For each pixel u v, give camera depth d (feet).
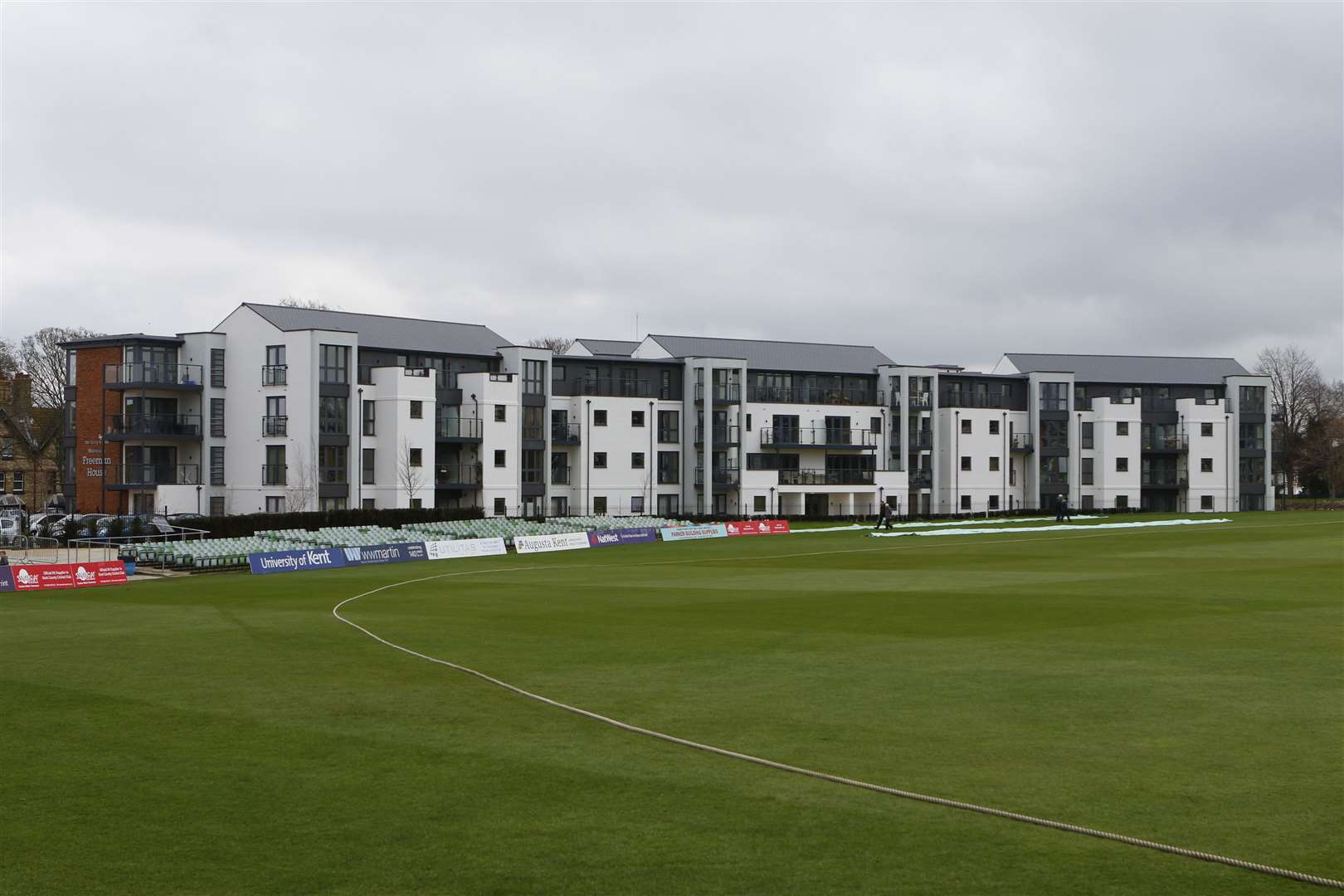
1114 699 82.69
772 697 84.02
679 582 178.29
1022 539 287.07
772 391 435.12
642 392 412.77
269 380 336.08
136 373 337.72
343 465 336.70
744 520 360.28
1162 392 499.51
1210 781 61.52
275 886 47.85
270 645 112.68
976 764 65.10
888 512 347.97
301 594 168.76
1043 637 112.78
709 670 95.71
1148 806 57.21
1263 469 504.84
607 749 68.95
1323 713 77.51
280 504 330.34
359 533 268.62
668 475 414.62
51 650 111.34
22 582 185.47
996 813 56.24
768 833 53.57
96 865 50.39
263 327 337.72
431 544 247.29
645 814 56.44
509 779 62.64
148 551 222.69
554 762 66.13
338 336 334.65
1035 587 161.89
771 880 47.91
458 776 63.36
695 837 53.11
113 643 116.16
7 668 100.83
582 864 49.83
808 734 72.38
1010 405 477.77
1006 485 465.06
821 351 459.32
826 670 95.25
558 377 398.83
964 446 457.68
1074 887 47.16
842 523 393.09
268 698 85.51
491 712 79.66
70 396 355.77
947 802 57.93
